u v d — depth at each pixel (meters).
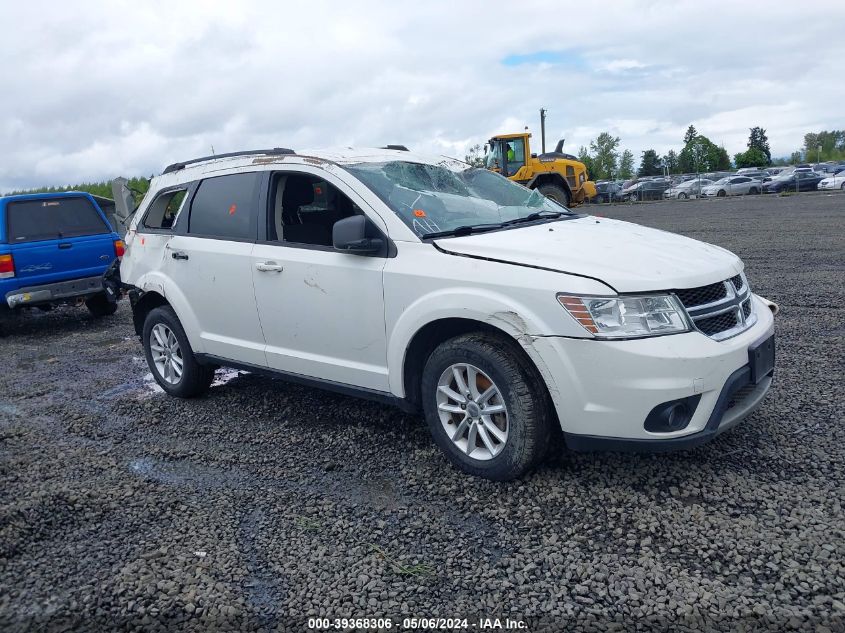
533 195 5.19
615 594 2.84
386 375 4.21
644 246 3.91
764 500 3.46
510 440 3.68
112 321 10.27
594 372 3.40
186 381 5.65
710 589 2.82
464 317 3.72
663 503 3.50
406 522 3.51
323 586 3.01
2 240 9.17
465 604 2.84
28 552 3.42
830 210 20.91
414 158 5.07
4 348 8.74
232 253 4.98
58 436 5.11
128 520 3.69
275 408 5.37
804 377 5.25
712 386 3.40
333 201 5.20
